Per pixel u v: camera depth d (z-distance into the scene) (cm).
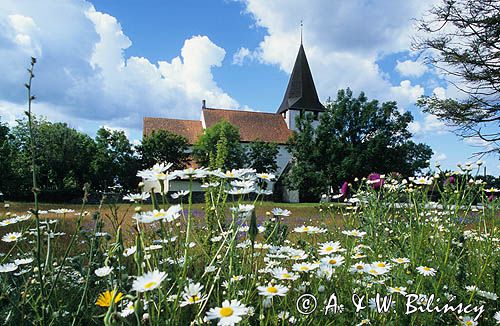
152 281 124
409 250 254
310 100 5803
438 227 282
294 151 3231
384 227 297
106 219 508
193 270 242
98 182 4697
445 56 1731
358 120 3022
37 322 163
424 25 1780
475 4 1678
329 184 2869
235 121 5597
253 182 185
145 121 5481
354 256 233
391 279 212
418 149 2997
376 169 2889
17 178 3562
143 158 4853
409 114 3039
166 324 130
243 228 207
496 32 1659
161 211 149
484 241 282
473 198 281
